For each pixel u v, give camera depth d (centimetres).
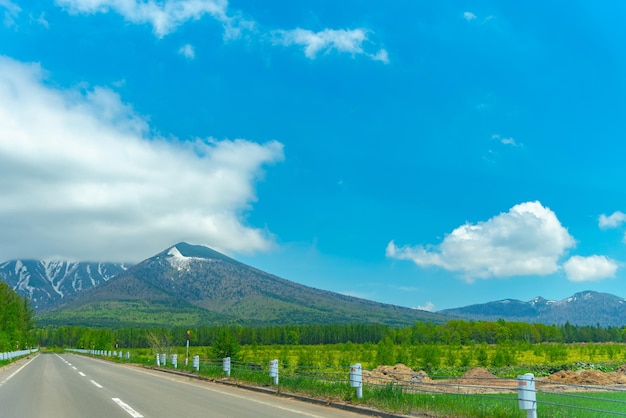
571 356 8350
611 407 2075
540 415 1230
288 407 1570
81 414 1352
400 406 1451
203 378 3016
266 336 15975
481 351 6181
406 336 13888
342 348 9388
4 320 9756
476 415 1287
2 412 1396
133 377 3130
